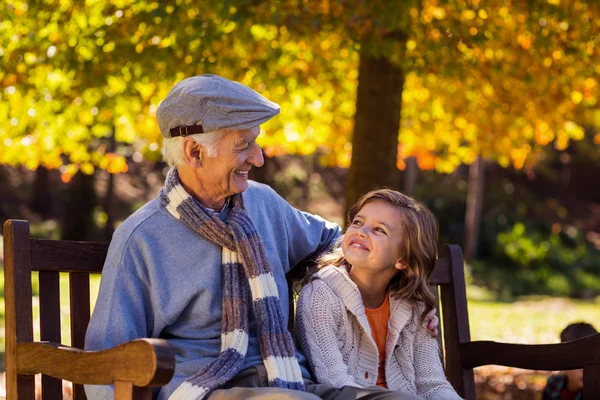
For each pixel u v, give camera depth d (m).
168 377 2.11
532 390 6.42
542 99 6.89
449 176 24.02
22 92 6.25
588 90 6.84
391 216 2.97
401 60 5.76
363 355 2.98
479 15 6.22
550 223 23.19
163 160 2.84
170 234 2.70
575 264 20.56
